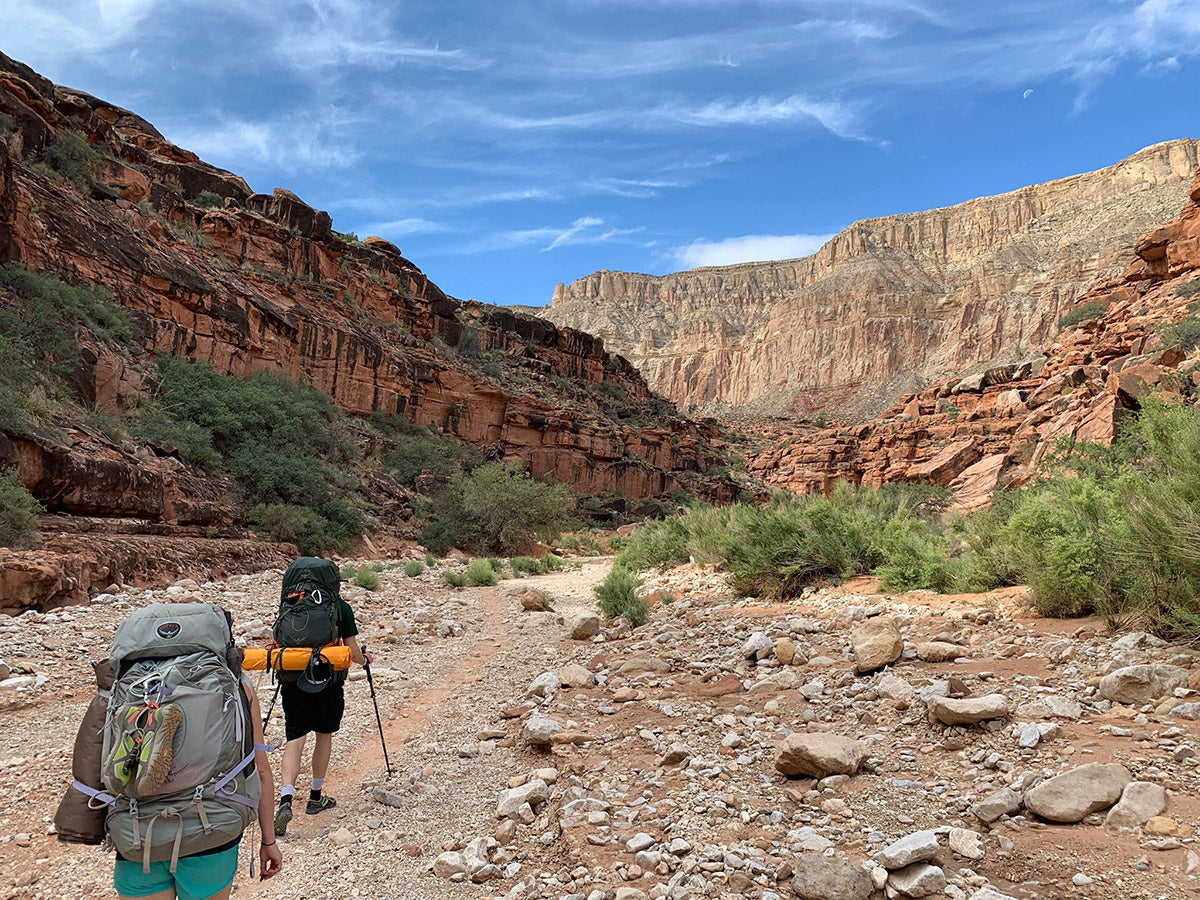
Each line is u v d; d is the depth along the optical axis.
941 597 7.94
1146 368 28.23
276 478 25.66
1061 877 3.11
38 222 23.48
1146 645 5.25
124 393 23.06
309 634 4.59
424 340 55.41
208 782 2.41
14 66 30.44
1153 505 5.55
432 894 3.61
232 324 32.56
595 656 8.43
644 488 61.41
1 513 11.52
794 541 10.22
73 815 2.40
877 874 3.23
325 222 46.03
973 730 4.57
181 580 13.75
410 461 40.44
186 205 38.41
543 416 54.34
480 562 19.92
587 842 3.88
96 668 2.58
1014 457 40.31
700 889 3.32
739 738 5.11
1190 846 3.10
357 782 5.19
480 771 5.24
